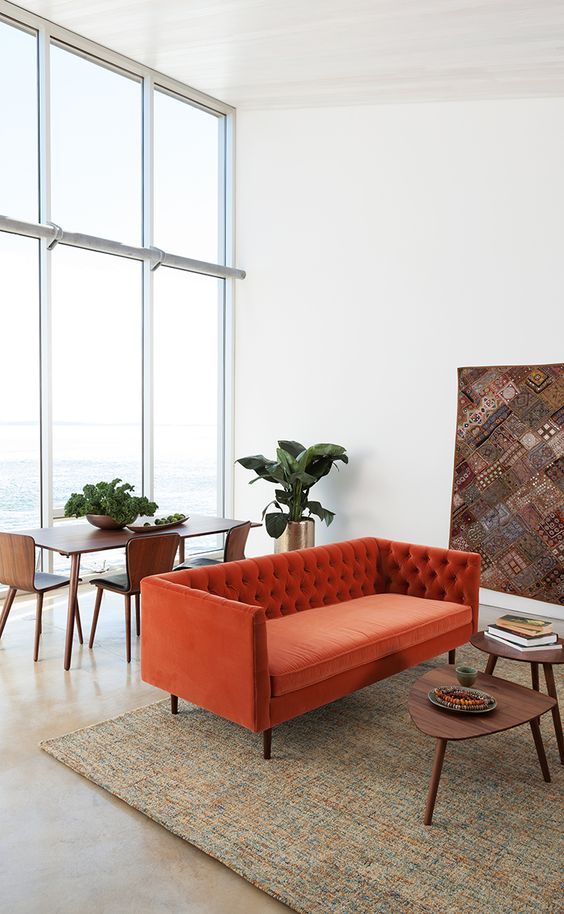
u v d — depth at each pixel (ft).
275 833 9.24
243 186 25.91
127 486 17.93
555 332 19.38
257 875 8.41
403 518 22.56
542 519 19.38
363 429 23.38
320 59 19.71
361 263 23.21
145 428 23.68
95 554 22.39
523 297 19.94
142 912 7.89
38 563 20.71
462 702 10.07
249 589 14.08
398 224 22.35
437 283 21.58
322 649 12.14
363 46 18.28
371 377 23.13
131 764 11.01
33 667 15.21
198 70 22.30
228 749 11.57
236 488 26.81
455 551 15.96
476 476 20.67
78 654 16.07
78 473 21.90
